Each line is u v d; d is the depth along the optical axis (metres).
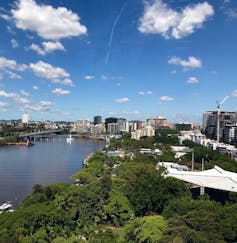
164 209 176.25
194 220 131.00
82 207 172.50
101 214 177.50
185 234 116.31
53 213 155.88
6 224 147.12
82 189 191.88
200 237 114.81
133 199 190.25
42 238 138.75
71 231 156.00
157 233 129.75
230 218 134.62
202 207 158.25
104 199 186.50
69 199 179.25
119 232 158.38
